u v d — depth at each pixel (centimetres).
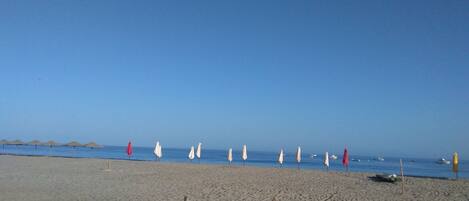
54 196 1852
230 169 3538
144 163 4003
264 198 1948
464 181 2916
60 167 3375
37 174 2775
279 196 2025
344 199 1984
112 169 3303
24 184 2234
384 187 2503
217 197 1933
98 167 3462
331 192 2223
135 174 2956
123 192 2036
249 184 2489
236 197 1950
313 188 2380
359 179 2936
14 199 1741
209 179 2716
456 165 3075
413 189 2428
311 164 8306
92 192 2009
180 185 2362
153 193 2020
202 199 1862
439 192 2320
